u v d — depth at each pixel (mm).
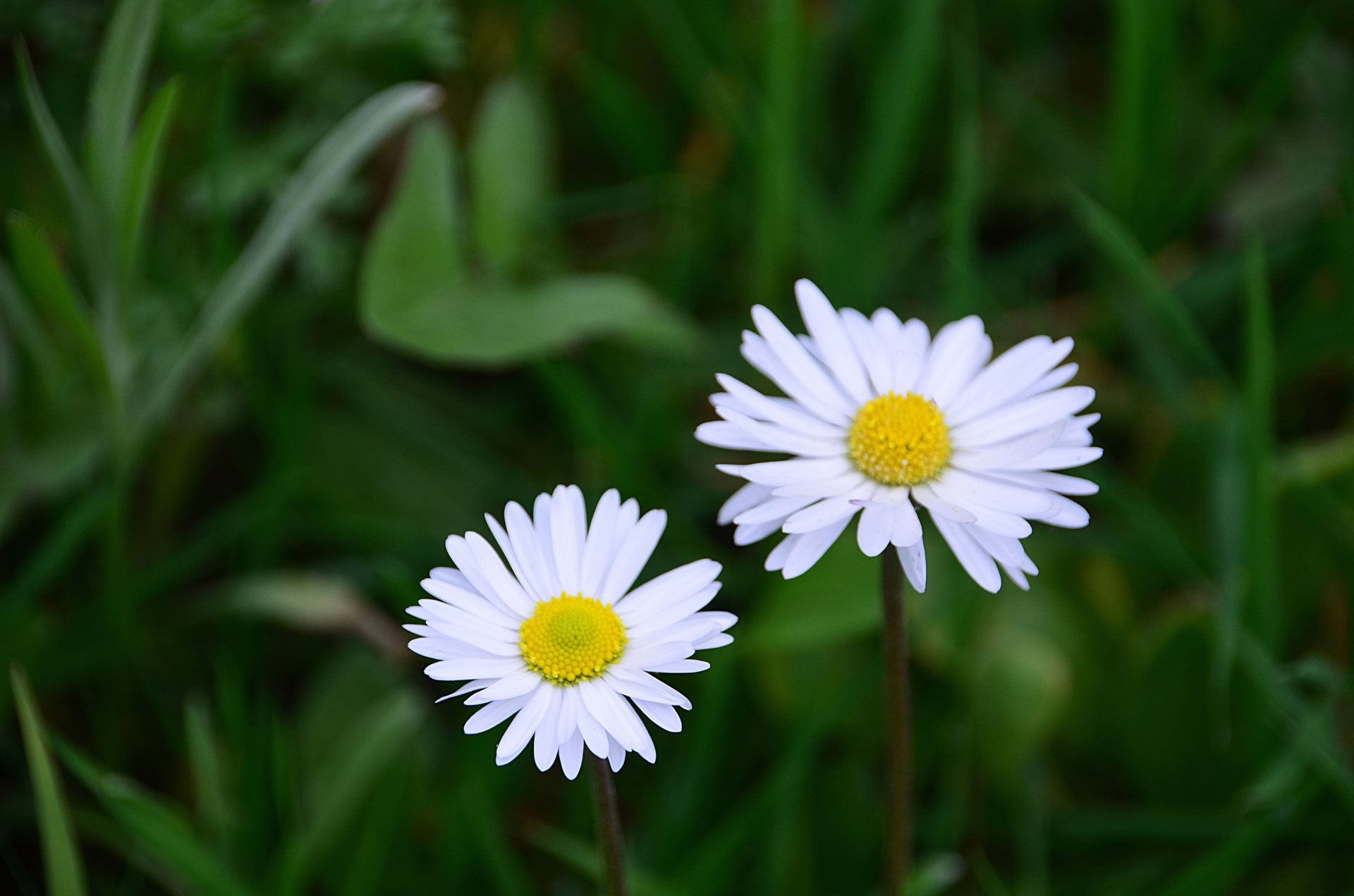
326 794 256
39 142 281
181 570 271
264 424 287
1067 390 221
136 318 275
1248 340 257
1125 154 300
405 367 304
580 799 263
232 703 256
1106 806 270
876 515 216
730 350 307
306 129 283
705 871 246
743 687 272
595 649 209
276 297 291
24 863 263
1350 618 269
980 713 262
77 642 266
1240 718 262
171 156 285
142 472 284
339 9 276
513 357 276
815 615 260
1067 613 272
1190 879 242
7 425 271
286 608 266
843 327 227
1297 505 269
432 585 212
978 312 306
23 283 273
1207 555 277
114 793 234
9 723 265
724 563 282
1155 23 290
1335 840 257
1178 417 283
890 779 230
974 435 222
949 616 267
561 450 301
